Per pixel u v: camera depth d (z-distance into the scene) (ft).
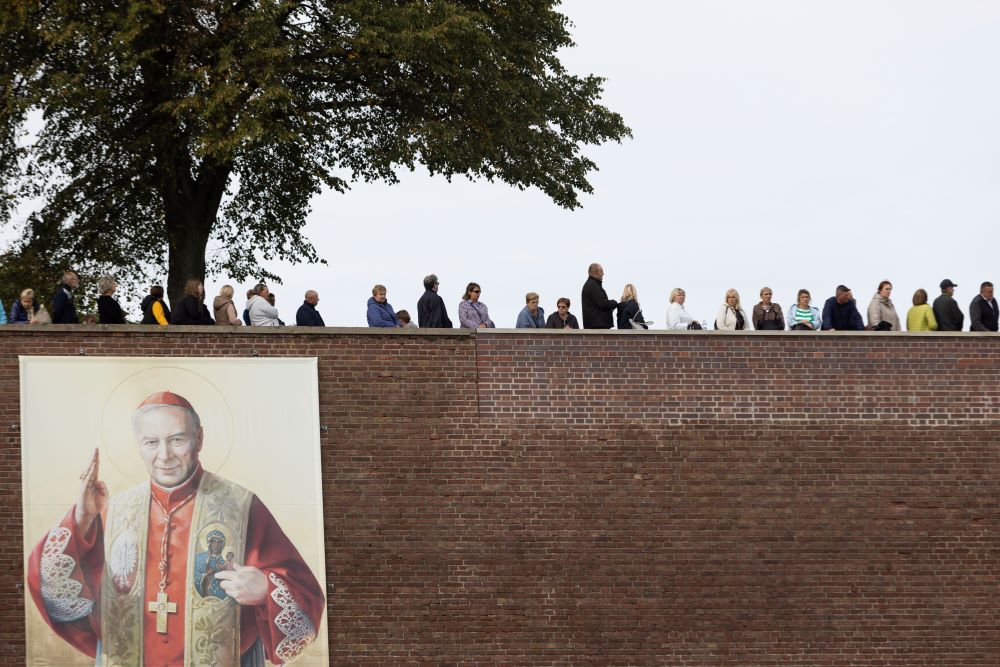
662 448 110.22
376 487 106.63
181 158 129.29
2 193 130.62
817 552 110.73
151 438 104.32
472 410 108.37
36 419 103.35
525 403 108.99
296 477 105.70
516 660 106.32
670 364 111.14
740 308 114.73
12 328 103.60
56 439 103.40
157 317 108.58
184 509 104.12
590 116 137.08
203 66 122.01
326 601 104.99
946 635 111.04
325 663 104.37
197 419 105.09
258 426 105.70
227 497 104.73
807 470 111.65
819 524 111.04
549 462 108.68
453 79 128.16
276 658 103.91
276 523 105.09
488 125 129.29
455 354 108.78
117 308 107.04
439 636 105.70
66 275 108.88
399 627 105.50
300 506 105.50
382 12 122.21
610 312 111.96
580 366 110.11
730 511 110.22
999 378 114.93
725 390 111.55
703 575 109.09
